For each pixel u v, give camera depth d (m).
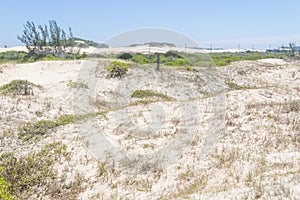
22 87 12.22
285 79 17.80
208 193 4.14
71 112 9.33
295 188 3.78
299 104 9.14
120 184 4.98
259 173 4.66
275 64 22.94
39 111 9.09
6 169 5.41
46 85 14.36
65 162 5.87
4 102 9.13
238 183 4.42
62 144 6.80
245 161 5.33
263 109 8.80
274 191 3.78
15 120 8.05
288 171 4.54
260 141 6.31
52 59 22.36
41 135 7.54
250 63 22.45
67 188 4.97
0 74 15.91
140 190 4.74
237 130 7.11
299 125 7.10
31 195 4.82
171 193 4.47
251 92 11.95
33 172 5.45
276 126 7.21
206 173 5.05
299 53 33.16
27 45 30.31
